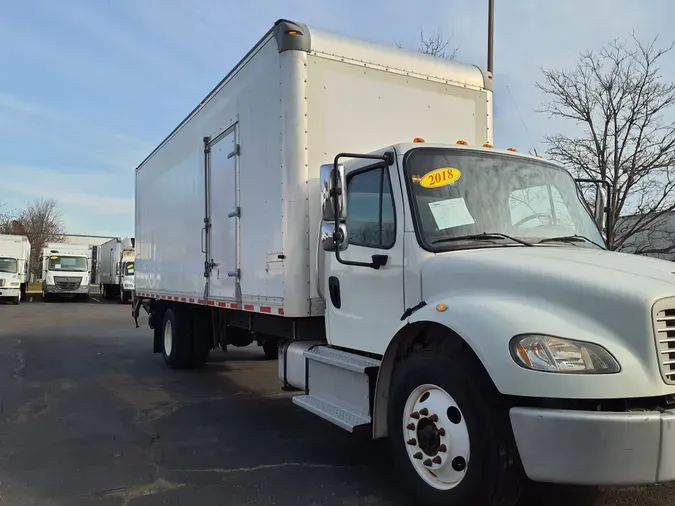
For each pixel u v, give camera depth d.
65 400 7.18
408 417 3.71
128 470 4.66
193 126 7.82
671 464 2.85
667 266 3.53
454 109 5.96
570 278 3.22
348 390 4.45
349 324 4.64
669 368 2.99
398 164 4.17
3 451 5.14
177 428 5.92
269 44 5.45
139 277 11.12
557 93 19.98
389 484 4.35
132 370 9.39
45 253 32.66
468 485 3.24
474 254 3.73
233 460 4.91
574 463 2.87
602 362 2.93
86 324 18.12
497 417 3.16
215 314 8.18
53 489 4.25
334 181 4.05
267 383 8.30
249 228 5.93
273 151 5.37
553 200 4.54
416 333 3.79
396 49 5.69
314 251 5.15
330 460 4.91
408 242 4.02
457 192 4.19
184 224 8.23
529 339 3.02
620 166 12.66
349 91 5.35
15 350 11.88
